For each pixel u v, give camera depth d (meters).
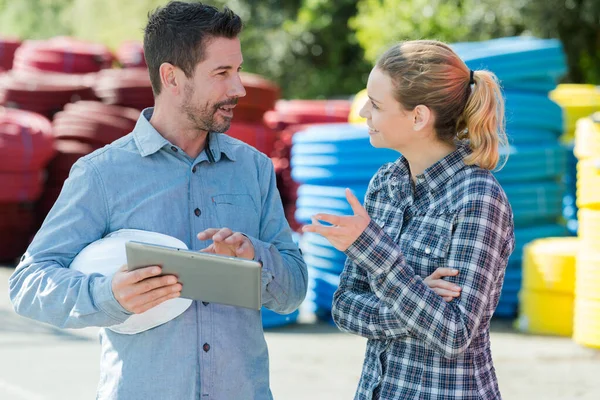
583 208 6.84
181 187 2.76
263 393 2.80
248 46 22.83
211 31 2.69
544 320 7.16
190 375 2.64
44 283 2.59
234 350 2.72
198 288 2.38
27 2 31.78
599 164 6.56
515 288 7.77
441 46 2.79
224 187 2.82
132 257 2.39
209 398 2.67
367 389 2.78
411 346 2.69
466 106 2.76
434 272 2.64
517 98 7.55
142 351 2.65
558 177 7.97
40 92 11.27
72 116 10.73
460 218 2.66
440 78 2.71
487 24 16.81
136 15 27.89
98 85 11.00
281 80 23.16
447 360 2.65
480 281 2.61
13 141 10.00
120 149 2.76
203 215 2.77
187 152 2.82
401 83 2.73
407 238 2.76
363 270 2.86
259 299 2.31
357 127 7.50
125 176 2.72
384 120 2.78
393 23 17.97
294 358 6.51
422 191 2.80
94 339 7.07
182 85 2.73
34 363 6.30
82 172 2.70
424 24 17.50
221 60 2.70
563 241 7.57
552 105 7.80
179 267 2.36
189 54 2.69
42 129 10.34
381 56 2.82
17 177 10.17
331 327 7.54
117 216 2.71
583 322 6.73
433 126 2.76
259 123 10.72
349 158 7.21
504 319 7.80
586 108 9.70
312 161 7.53
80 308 2.50
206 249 2.58
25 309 2.65
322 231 2.51
